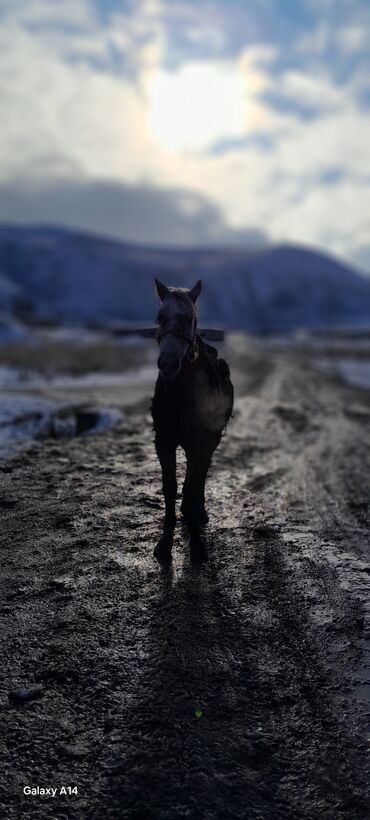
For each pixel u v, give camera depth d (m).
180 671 3.21
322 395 17.81
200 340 4.36
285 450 9.19
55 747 2.65
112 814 2.31
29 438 8.67
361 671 3.31
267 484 7.09
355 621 3.84
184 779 2.49
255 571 4.54
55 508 5.77
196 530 4.70
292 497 6.62
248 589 4.23
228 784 2.48
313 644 3.57
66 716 2.85
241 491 6.70
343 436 10.70
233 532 5.35
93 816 2.30
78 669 3.20
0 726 2.76
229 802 2.39
